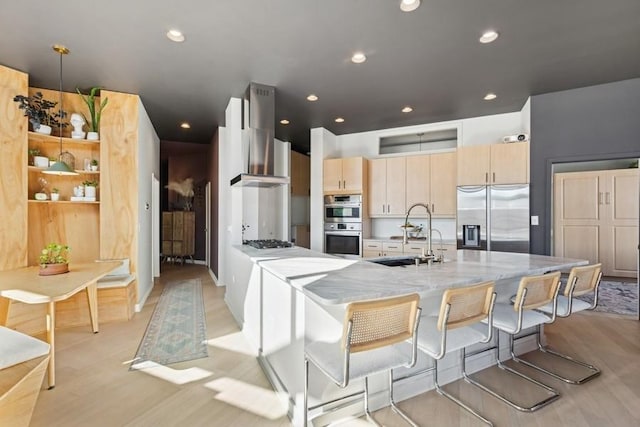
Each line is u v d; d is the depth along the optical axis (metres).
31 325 3.20
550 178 4.12
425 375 2.19
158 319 3.72
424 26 2.61
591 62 3.26
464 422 1.86
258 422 1.87
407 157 5.33
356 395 1.90
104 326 3.47
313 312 1.82
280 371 2.14
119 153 3.97
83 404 2.03
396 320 1.50
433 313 2.26
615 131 3.77
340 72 3.46
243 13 2.43
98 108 3.98
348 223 5.43
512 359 2.67
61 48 2.93
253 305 2.93
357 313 1.40
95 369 2.49
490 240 4.44
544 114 4.14
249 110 3.80
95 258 4.04
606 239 4.50
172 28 2.62
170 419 1.89
